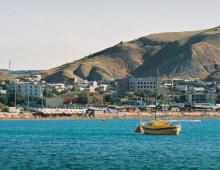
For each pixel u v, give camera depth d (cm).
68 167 12206
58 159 13712
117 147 17050
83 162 13100
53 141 19838
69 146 17512
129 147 17038
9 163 12862
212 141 19675
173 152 15488
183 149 16388
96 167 12225
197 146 17438
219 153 15175
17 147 17150
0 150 16062
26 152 15462
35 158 13925
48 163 12900
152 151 15775
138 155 14688
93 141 19700
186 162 13100
